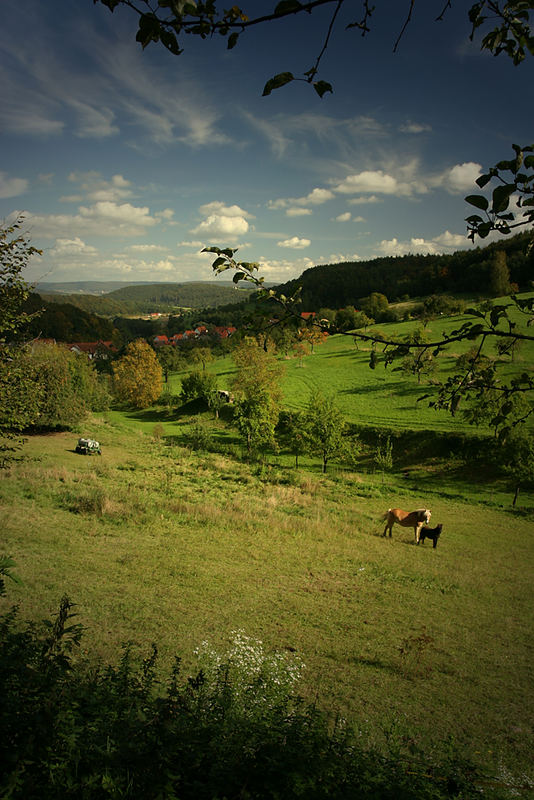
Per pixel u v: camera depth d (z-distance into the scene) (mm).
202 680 4664
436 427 47719
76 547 16109
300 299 2475
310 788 3354
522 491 36781
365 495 34156
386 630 12812
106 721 3787
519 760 7793
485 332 2490
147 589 13477
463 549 22688
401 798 3637
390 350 2621
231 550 18375
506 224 1971
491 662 11625
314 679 9820
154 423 65688
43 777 2859
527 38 1723
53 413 44188
